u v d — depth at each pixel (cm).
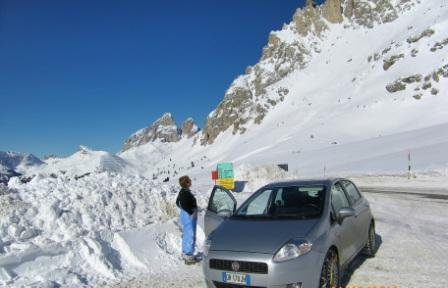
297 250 567
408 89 13712
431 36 16412
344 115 14350
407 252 903
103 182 1216
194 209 893
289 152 12306
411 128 11169
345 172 4891
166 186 1416
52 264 783
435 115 11431
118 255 874
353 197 824
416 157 4719
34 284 704
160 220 1124
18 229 865
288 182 768
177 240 1021
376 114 13112
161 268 860
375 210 1608
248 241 595
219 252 595
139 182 1371
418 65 14675
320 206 668
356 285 684
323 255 587
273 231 610
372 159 5634
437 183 2836
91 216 997
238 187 2711
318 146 12019
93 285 739
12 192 1026
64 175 1332
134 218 1080
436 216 1373
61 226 924
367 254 866
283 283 553
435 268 771
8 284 705
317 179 768
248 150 19288
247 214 705
